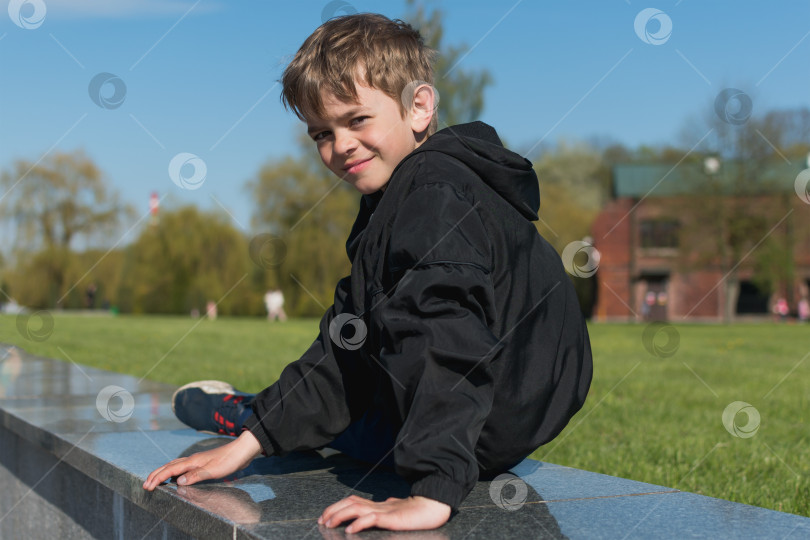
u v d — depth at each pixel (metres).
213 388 2.09
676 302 36.47
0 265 28.77
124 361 7.13
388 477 1.62
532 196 1.53
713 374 6.57
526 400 1.40
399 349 1.26
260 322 20.98
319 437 1.58
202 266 25.17
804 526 1.25
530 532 1.20
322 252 22.38
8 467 2.73
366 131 1.51
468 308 1.28
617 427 3.73
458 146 1.43
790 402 4.75
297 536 1.16
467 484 1.22
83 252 29.64
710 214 29.55
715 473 2.78
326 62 1.48
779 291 36.75
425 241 1.29
